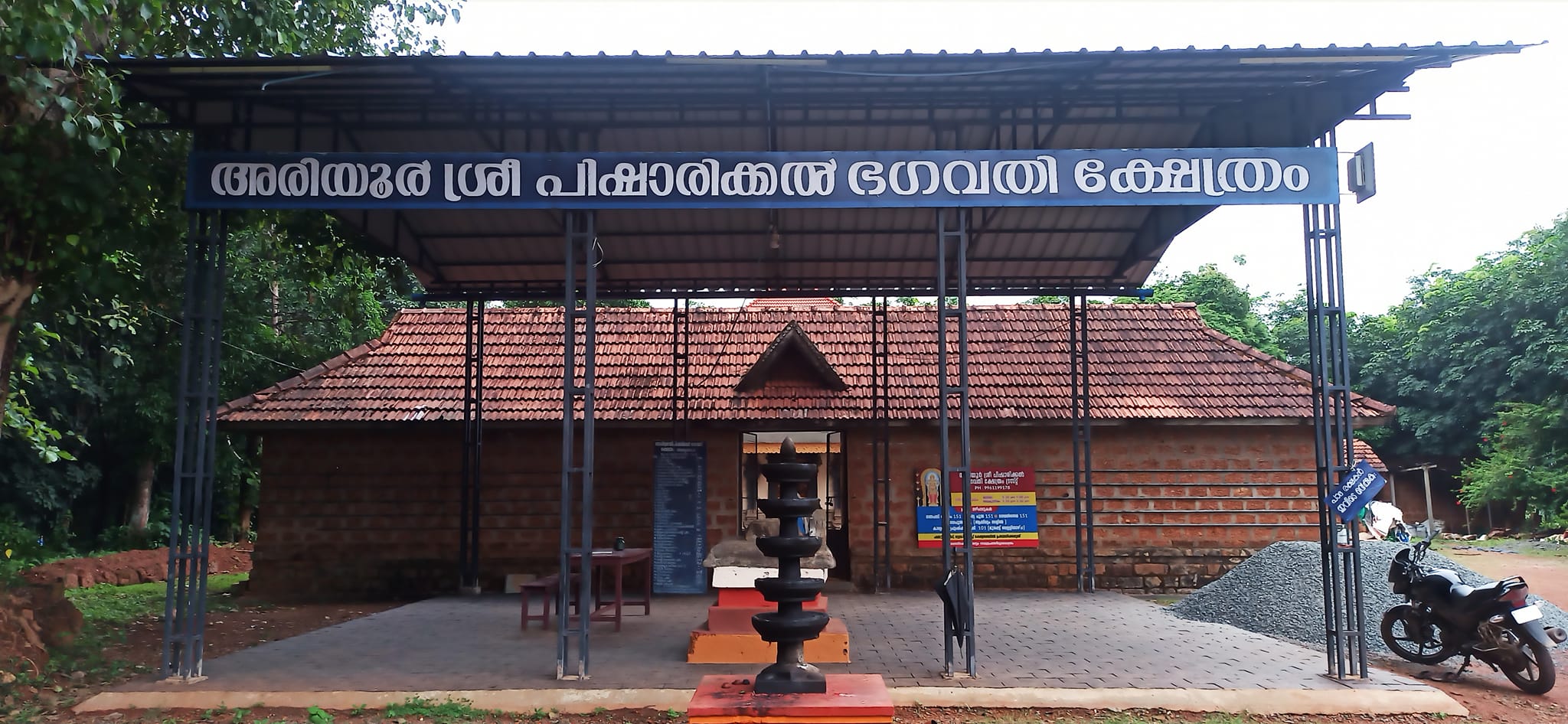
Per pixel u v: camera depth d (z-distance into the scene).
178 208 9.51
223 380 22.19
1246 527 14.26
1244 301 36.62
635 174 7.97
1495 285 33.88
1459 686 7.97
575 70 7.51
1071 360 14.27
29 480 22.47
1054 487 14.36
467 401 13.94
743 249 12.51
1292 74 7.87
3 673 7.51
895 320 16.53
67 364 20.98
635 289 13.91
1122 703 7.24
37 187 7.88
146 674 8.16
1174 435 14.45
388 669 8.28
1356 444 25.03
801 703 4.28
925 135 9.66
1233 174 7.97
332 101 8.23
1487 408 33.41
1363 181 8.06
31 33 6.74
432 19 14.64
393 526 14.30
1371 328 40.91
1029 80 8.00
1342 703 7.22
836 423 14.06
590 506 7.93
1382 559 11.02
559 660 7.85
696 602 12.78
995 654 8.92
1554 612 10.47
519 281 13.56
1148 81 7.99
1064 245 12.55
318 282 11.79
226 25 10.15
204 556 8.02
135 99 8.05
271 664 8.49
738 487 14.33
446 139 9.67
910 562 14.23
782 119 9.23
